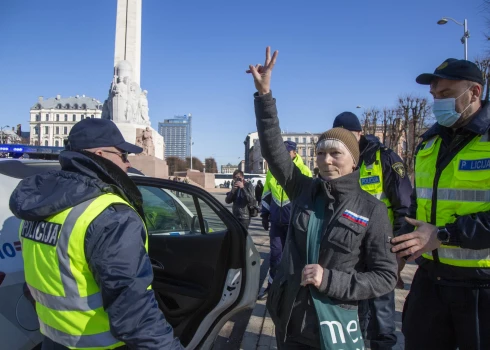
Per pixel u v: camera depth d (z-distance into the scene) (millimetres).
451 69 2078
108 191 1584
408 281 5582
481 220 1845
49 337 1611
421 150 2387
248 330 4004
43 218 1497
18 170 2666
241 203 7668
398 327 3988
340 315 1857
